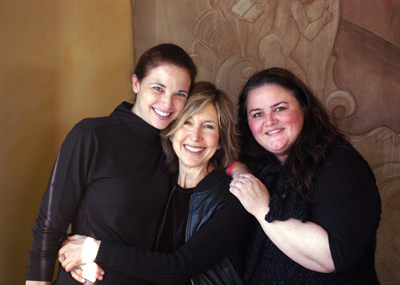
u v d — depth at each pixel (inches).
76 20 101.0
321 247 63.2
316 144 71.6
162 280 70.7
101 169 71.9
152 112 75.0
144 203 75.5
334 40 118.1
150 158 78.7
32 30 88.0
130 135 76.4
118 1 115.4
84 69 104.3
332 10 117.4
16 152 85.1
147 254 71.4
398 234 121.3
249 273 75.8
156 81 73.3
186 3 119.0
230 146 81.1
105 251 70.0
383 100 119.0
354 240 62.6
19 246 88.0
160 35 120.1
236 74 120.2
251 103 77.0
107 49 112.0
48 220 70.2
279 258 71.5
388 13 117.2
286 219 66.7
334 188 65.7
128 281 73.6
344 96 119.3
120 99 118.0
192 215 77.8
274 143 74.4
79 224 74.9
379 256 122.0
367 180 66.1
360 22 117.6
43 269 69.1
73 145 70.8
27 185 89.0
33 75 88.6
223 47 119.6
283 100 73.7
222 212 76.0
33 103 89.1
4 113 81.4
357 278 68.0
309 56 119.0
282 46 119.1
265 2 118.0
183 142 77.9
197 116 76.9
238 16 118.9
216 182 79.5
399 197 120.6
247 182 73.0
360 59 118.3
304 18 118.0
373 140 120.1
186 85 75.1
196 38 119.6
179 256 71.7
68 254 70.9
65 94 98.6
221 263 77.1
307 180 67.8
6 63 81.3
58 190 70.3
